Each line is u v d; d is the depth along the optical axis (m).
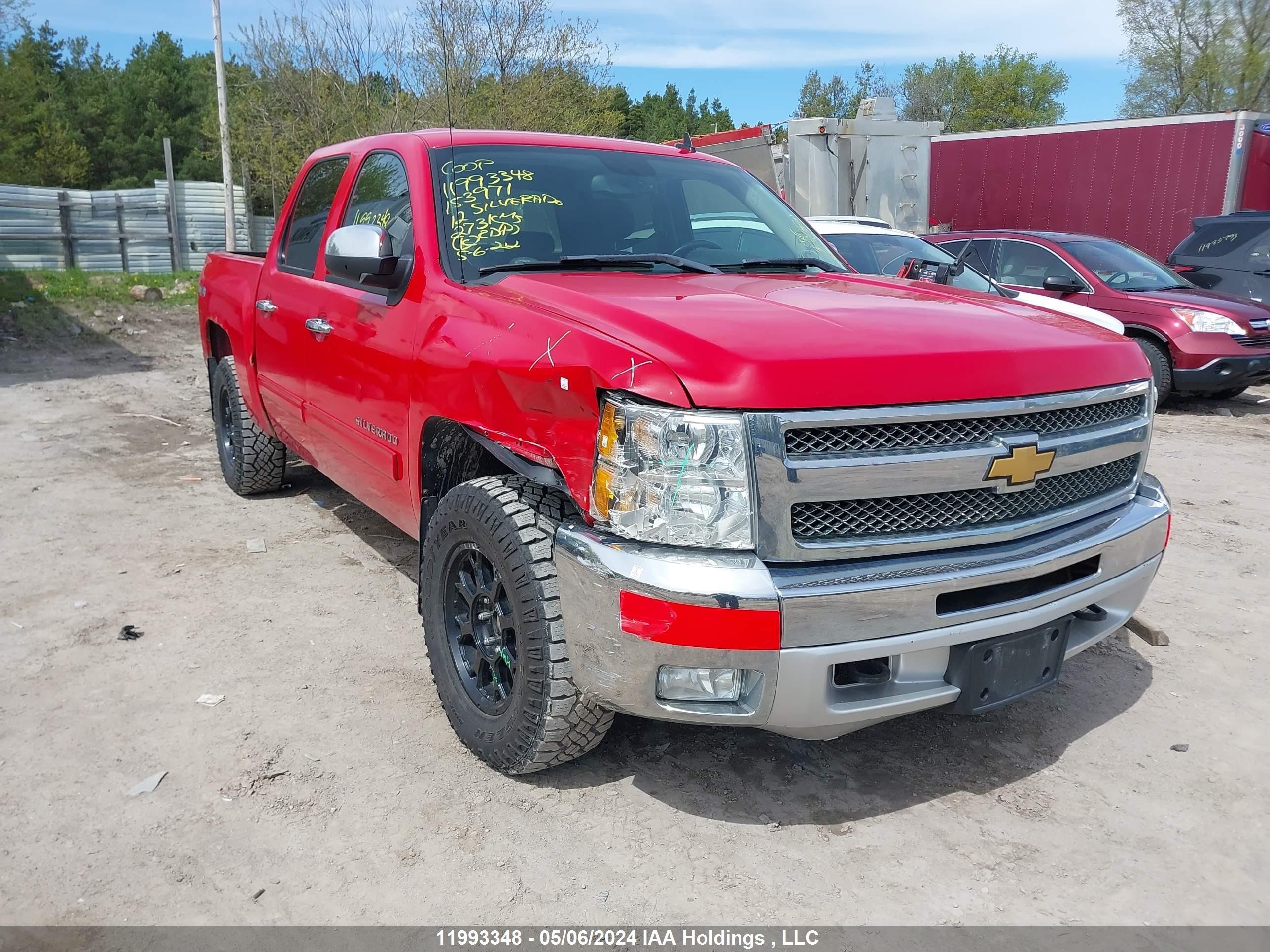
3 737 3.10
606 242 3.57
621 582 2.34
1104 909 2.45
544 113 23.41
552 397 2.56
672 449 2.29
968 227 16.22
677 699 2.42
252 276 5.13
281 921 2.34
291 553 4.87
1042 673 2.76
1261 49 31.22
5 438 7.24
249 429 5.50
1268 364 9.43
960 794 2.96
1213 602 4.51
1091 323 3.18
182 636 3.87
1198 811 2.89
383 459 3.57
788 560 2.31
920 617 2.43
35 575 4.48
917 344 2.50
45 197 22.58
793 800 2.90
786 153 13.07
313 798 2.83
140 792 2.82
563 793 2.89
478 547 2.84
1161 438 8.41
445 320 3.11
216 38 23.52
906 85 59.59
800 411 2.29
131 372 10.36
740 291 3.04
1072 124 14.65
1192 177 13.74
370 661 3.71
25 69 39.50
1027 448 2.55
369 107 25.16
